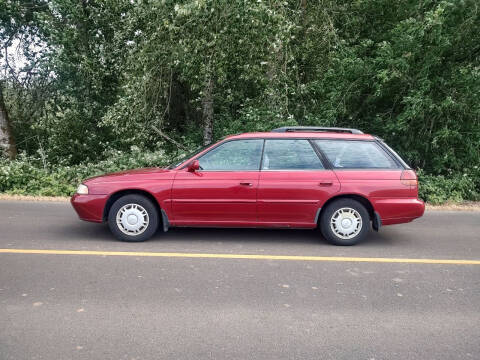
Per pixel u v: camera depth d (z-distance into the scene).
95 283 4.29
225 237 6.27
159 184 5.80
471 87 10.07
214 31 9.95
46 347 3.04
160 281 4.38
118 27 12.80
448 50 10.38
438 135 10.28
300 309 3.76
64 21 13.41
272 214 5.84
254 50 10.35
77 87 14.08
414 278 4.64
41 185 10.50
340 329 3.40
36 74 14.95
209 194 5.78
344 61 11.12
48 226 6.85
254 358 2.95
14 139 15.36
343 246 5.93
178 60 10.55
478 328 3.45
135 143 12.69
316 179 5.81
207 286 4.26
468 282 4.55
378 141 6.07
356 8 12.80
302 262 5.12
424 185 10.28
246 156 5.93
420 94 10.05
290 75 11.96
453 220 8.13
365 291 4.22
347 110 11.80
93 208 5.85
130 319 3.50
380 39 12.47
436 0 10.54
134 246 5.68
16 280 4.33
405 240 6.38
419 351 3.08
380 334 3.32
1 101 14.54
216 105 13.09
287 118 11.12
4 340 3.12
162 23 10.30
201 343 3.13
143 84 11.25
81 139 14.24
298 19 12.09
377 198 5.83
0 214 7.79
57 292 4.04
